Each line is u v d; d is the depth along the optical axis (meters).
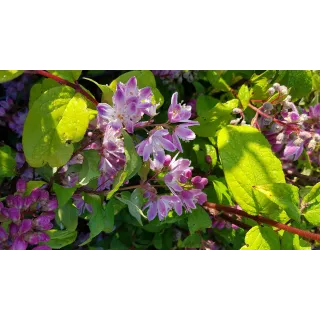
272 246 0.41
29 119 0.39
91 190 0.41
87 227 0.51
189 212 0.44
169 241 0.49
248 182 0.41
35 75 0.49
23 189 0.40
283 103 0.46
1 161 0.42
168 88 0.51
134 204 0.40
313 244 0.47
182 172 0.41
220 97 0.51
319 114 0.46
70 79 0.41
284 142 0.45
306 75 0.49
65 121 0.39
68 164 0.41
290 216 0.40
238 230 0.48
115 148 0.39
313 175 0.53
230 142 0.41
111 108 0.37
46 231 0.40
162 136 0.39
